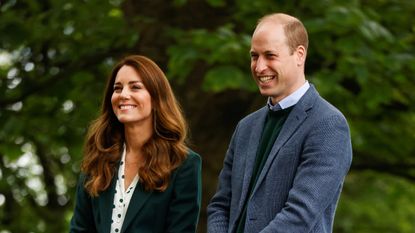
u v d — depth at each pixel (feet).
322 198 17.01
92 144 19.93
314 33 36.22
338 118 17.72
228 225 18.90
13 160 50.57
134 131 19.48
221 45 34.73
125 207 19.04
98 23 41.83
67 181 70.13
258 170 18.38
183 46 36.04
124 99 19.20
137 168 19.49
